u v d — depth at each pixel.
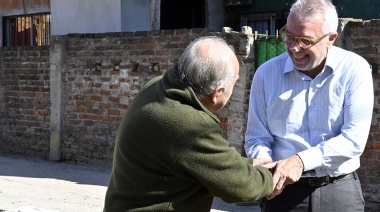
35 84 10.38
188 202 2.88
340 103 3.61
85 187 8.18
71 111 9.88
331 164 3.51
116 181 2.98
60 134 10.01
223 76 2.81
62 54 9.86
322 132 3.66
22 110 10.66
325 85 3.64
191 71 2.79
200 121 2.76
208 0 11.63
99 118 9.48
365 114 3.56
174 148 2.77
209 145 2.78
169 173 2.82
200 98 2.85
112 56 9.19
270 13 11.17
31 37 12.52
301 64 3.54
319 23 3.45
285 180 3.37
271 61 3.85
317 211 3.65
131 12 10.66
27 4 12.42
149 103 2.86
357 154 3.54
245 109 7.43
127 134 2.88
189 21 12.06
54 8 11.72
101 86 9.40
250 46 7.38
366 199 6.62
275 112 3.77
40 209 6.69
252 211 6.87
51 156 10.12
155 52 8.59
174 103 2.79
